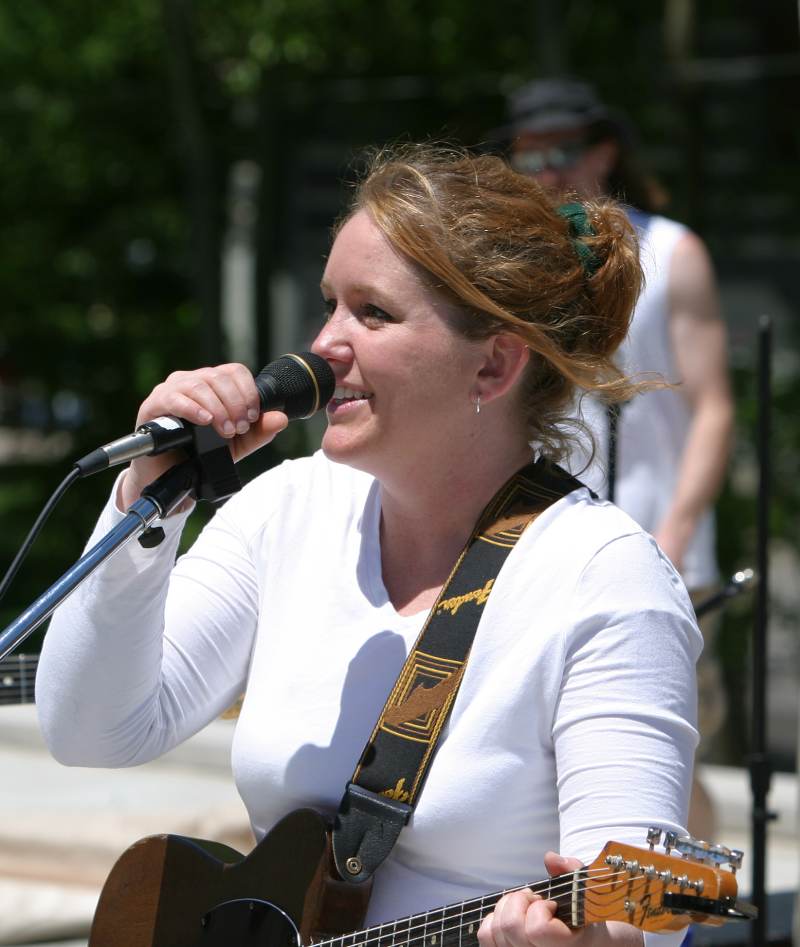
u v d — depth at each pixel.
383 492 8.48
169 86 38.03
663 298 14.09
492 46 38.28
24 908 15.87
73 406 40.12
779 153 29.09
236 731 8.35
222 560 8.83
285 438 33.28
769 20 36.53
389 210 7.95
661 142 30.02
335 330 8.10
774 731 27.73
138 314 40.97
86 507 37.81
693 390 14.20
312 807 7.98
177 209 40.34
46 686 8.32
